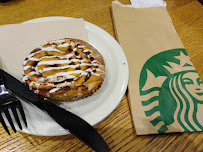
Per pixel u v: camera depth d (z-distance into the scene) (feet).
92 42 0.73
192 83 0.68
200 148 0.56
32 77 0.56
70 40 0.66
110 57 0.70
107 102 0.57
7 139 0.52
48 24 0.71
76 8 0.87
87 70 0.60
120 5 0.88
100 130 0.57
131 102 0.62
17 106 0.50
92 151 0.54
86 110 0.56
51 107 0.52
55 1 0.88
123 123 0.60
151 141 0.57
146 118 0.59
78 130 0.49
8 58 0.63
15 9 0.81
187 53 0.79
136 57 0.74
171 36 0.81
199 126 0.58
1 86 0.52
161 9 0.90
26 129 0.48
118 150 0.54
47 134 0.49
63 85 0.55
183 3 0.98
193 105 0.63
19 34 0.67
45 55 0.61
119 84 0.61
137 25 0.82
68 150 0.53
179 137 0.58
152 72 0.70
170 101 0.63
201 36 0.86
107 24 0.84
